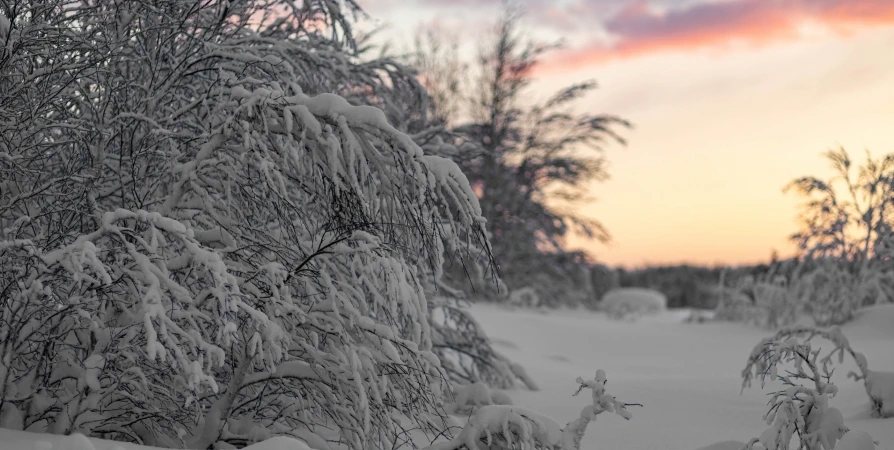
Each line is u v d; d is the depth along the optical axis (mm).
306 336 5812
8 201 6023
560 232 27328
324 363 5586
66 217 6098
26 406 5305
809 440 5426
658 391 9219
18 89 5652
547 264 27500
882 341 15008
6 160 5613
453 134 8922
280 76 6215
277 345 5195
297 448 4355
